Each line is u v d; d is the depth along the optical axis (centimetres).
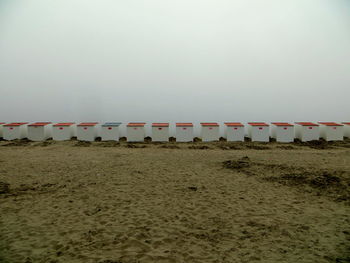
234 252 437
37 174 887
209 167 1003
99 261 402
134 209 607
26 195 687
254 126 1536
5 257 409
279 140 1528
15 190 725
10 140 1563
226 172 936
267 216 580
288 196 704
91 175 880
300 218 570
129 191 728
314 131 1517
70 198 670
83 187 757
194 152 1295
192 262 407
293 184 803
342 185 782
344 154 1236
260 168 989
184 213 590
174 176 880
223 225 535
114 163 1052
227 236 490
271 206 636
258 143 1506
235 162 1070
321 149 1366
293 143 1503
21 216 561
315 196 703
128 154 1234
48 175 877
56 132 1556
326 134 1530
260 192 734
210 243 465
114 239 472
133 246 450
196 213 591
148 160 1112
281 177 875
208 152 1296
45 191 720
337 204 647
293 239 480
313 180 833
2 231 495
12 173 895
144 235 488
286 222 550
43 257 412
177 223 541
